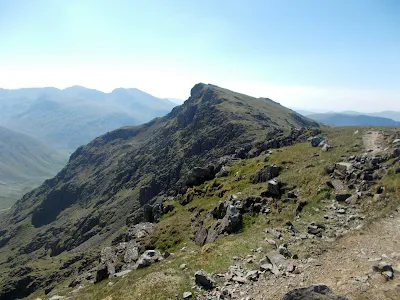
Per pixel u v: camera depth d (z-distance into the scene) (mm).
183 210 75812
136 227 78750
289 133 114125
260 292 20672
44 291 101375
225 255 27906
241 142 184750
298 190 45844
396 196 32062
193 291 22109
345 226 30625
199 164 191750
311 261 23812
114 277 38406
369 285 18281
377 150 49156
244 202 48031
